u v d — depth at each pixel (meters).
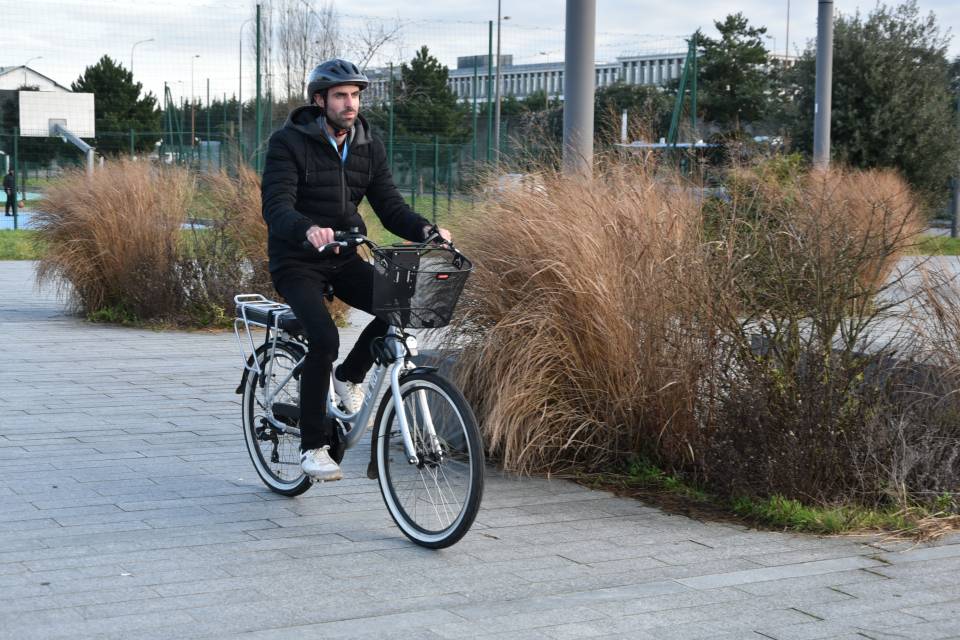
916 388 5.40
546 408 5.80
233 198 12.20
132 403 7.74
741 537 4.86
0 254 21.02
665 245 5.85
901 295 5.48
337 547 4.66
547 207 6.12
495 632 3.69
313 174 5.02
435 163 26.34
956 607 3.98
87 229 12.22
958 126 22.92
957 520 5.02
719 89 47.06
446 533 4.57
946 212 24.70
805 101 23.53
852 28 22.70
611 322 5.78
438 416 4.77
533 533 4.89
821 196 5.89
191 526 4.93
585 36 8.44
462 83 49.16
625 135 7.12
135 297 11.98
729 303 5.54
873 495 5.22
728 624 3.79
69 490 5.48
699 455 5.61
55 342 10.71
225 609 3.89
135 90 55.56
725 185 6.46
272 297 11.95
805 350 5.34
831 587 4.18
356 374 5.13
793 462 5.22
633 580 4.26
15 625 3.70
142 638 3.60
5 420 7.10
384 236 13.80
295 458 5.40
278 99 30.59
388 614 3.86
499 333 5.88
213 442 6.60
